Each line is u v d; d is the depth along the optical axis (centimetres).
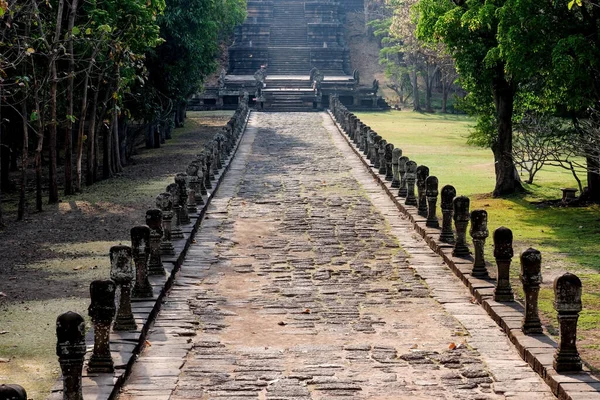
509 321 1384
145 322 1376
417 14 3188
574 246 2077
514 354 1273
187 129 5928
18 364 1241
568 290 1130
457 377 1173
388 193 2912
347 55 9212
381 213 2597
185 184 2280
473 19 2511
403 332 1401
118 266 1325
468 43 2748
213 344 1336
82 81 3341
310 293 1669
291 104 7156
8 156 3512
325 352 1291
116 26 3059
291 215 2555
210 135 5519
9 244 2247
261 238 2228
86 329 1392
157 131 4841
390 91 8744
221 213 2592
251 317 1499
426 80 7669
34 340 1357
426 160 4081
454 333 1389
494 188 3116
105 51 3170
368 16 9931
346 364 1234
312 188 3091
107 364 1137
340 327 1434
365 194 2961
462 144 4853
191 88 4950
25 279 1806
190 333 1387
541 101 2898
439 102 8231
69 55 2853
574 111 2753
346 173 3494
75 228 2486
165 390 1123
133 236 1517
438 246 2019
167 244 1880
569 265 1864
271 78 8044
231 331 1414
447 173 3612
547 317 1432
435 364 1234
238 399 1093
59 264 1966
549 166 3784
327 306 1571
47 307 1561
